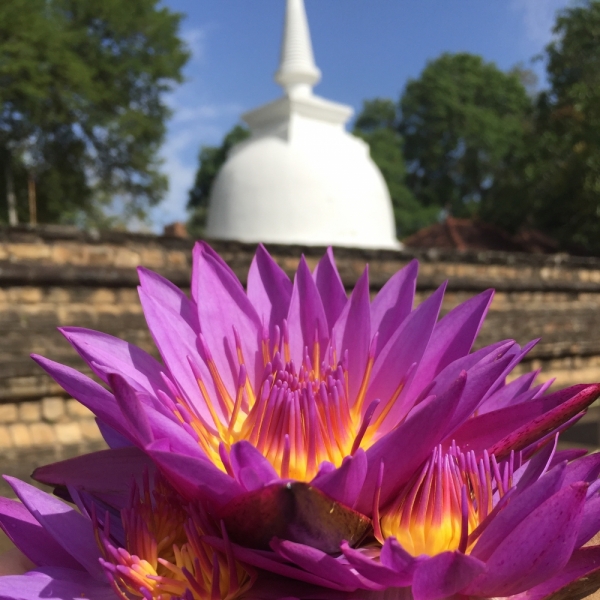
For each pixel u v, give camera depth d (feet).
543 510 1.92
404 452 2.08
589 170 53.52
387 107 117.39
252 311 3.03
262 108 35.17
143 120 60.85
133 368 2.70
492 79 104.17
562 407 2.43
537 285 29.58
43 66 52.16
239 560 2.19
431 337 2.78
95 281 17.66
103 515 2.67
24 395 16.47
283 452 2.30
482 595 2.05
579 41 57.41
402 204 99.50
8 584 2.18
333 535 2.09
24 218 63.62
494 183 100.27
